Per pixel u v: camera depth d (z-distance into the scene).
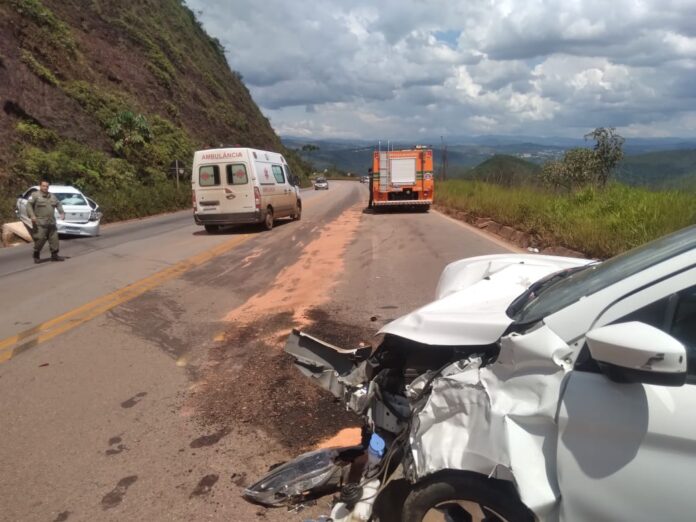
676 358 1.73
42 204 12.50
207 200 17.44
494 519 2.20
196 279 9.95
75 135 30.62
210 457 3.76
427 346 2.86
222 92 62.47
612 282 2.24
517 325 2.39
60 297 8.84
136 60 44.56
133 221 25.14
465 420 2.28
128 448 3.94
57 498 3.38
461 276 3.72
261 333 6.47
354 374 3.04
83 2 42.88
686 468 1.83
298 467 3.27
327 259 11.53
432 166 23.89
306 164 127.62
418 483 2.32
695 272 2.03
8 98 27.55
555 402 2.05
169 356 5.84
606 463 1.94
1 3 30.78
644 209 9.31
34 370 5.57
